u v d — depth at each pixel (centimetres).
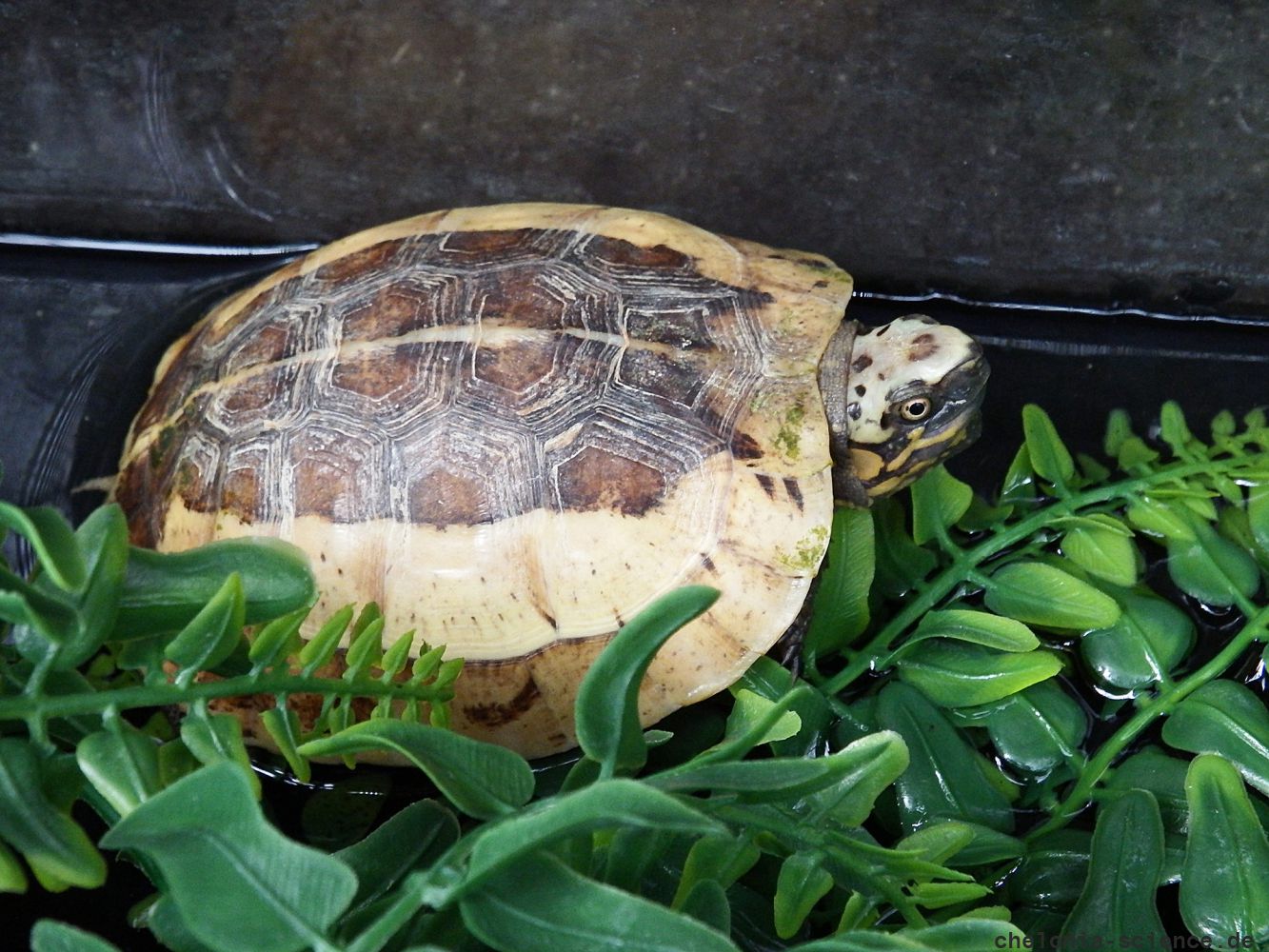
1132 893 28
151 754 21
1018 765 33
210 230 44
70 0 39
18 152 42
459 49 39
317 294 34
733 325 33
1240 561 35
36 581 22
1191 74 38
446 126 41
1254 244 41
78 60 40
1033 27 38
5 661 22
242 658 23
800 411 33
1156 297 43
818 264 36
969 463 40
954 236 42
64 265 44
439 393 32
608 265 34
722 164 41
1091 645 34
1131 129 39
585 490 32
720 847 24
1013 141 40
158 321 43
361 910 22
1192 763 28
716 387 32
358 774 35
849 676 34
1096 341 43
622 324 33
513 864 19
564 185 42
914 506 35
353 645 25
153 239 44
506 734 33
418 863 23
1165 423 38
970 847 30
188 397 34
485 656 32
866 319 44
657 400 32
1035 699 33
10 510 19
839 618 34
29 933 32
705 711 34
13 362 41
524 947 18
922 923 25
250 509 32
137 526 34
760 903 29
